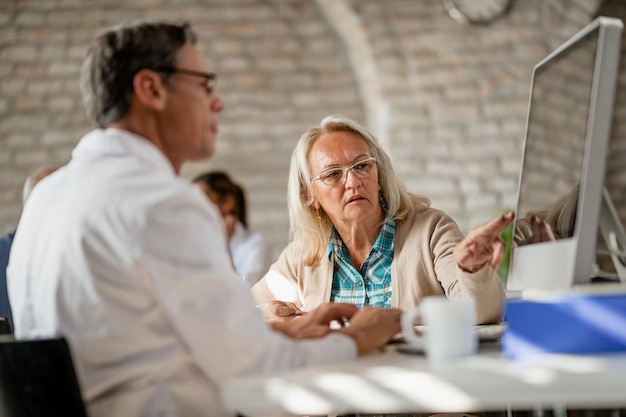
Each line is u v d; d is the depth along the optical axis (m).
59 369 1.16
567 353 1.09
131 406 1.30
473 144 5.19
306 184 2.30
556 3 5.18
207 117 1.53
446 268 2.12
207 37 5.39
